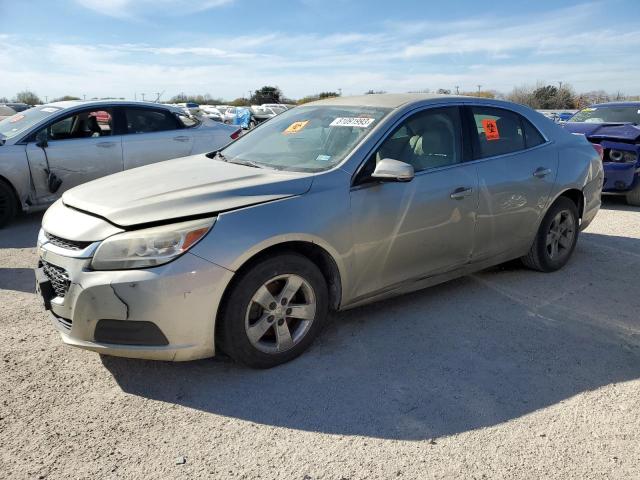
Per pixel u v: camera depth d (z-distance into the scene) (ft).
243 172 11.85
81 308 9.53
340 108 14.01
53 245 10.25
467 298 14.58
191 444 8.66
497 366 11.09
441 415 9.42
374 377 10.63
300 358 11.31
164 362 11.16
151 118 26.20
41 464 8.15
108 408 9.60
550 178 15.48
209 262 9.58
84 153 23.82
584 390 10.23
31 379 10.47
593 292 15.11
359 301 12.19
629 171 26.35
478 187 13.61
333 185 11.29
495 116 14.89
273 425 9.14
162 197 10.30
